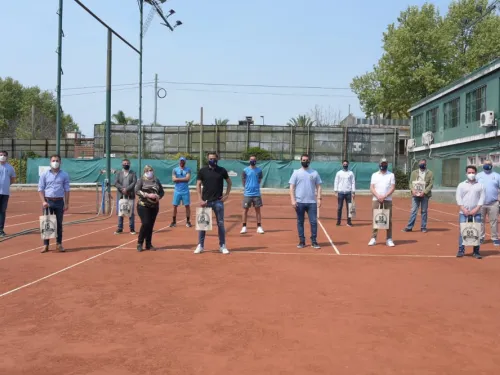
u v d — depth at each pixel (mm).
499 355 4570
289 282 7391
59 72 14078
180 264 8695
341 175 14836
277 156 40656
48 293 6699
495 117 21281
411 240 11906
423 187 13391
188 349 4691
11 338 4988
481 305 6254
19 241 11367
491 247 10953
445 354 4590
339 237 12328
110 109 17156
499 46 44000
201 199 9812
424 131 32375
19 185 35000
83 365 4312
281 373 4141
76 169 35375
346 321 5555
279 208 21984
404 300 6449
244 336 5051
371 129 40188
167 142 42625
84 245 10750
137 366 4293
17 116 82875
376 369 4230
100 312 5859
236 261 9008
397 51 40125
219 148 41344
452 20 46125
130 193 12523
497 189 11094
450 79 40750
